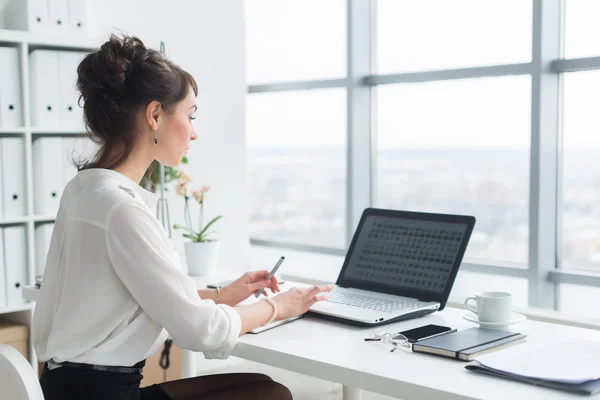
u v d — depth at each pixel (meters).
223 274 2.55
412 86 3.79
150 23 3.82
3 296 3.08
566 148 3.24
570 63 3.15
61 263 1.59
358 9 3.91
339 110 4.07
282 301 1.77
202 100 4.06
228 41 4.16
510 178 3.40
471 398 1.26
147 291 1.49
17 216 3.08
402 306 1.90
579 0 3.15
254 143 4.54
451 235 2.02
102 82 1.57
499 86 3.40
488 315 1.75
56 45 3.20
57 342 1.50
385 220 2.19
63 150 3.23
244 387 1.70
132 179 1.63
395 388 1.36
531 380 1.32
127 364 1.52
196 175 4.05
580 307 3.19
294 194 4.35
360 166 4.00
